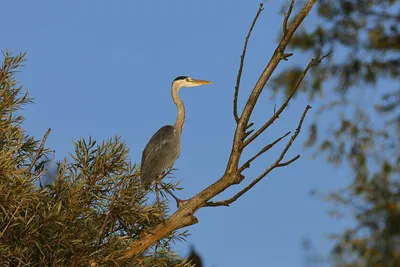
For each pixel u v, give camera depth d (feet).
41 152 42.60
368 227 77.51
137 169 41.57
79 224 40.19
